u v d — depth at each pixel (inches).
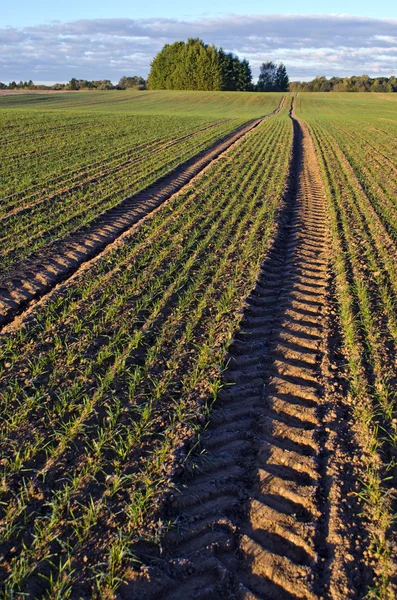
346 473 176.9
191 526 157.1
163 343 263.3
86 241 430.6
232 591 138.6
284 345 264.4
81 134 1105.4
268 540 154.2
